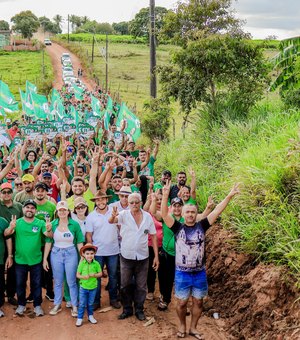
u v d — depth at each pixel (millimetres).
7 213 9055
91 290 8406
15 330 8234
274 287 7828
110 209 9023
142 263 8500
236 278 8938
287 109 14289
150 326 8375
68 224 8672
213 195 11422
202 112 15820
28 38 112438
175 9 16688
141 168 12531
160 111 20656
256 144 11922
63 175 11102
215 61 15422
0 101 23203
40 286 8750
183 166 14438
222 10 16375
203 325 8461
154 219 9148
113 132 17469
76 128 18188
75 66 76625
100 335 8055
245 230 9188
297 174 9414
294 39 13328
